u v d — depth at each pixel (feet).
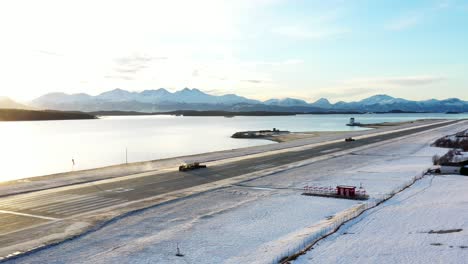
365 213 100.12
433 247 75.10
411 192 123.13
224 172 168.45
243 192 128.36
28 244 79.71
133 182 146.20
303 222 94.32
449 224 88.17
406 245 76.79
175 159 212.02
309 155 226.17
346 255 72.69
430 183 136.46
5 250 76.38
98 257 73.26
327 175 158.61
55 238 83.30
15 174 213.25
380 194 122.31
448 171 155.33
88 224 93.15
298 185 138.92
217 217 99.09
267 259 70.90
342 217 96.58
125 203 113.80
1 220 96.27
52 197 121.49
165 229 89.76
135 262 70.90
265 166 185.16
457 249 73.41
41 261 71.31
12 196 122.93
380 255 72.33
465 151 227.61
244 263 69.62
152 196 122.72
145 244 79.97
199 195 123.95
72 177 156.56
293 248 76.13
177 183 144.05
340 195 120.57
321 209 106.11
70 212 103.76
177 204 112.57
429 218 93.50
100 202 115.03
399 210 101.96
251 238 83.05
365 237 82.28
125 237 84.43
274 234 85.51
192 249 76.95
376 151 241.96
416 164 181.88
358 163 191.72
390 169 169.17
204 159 211.61
